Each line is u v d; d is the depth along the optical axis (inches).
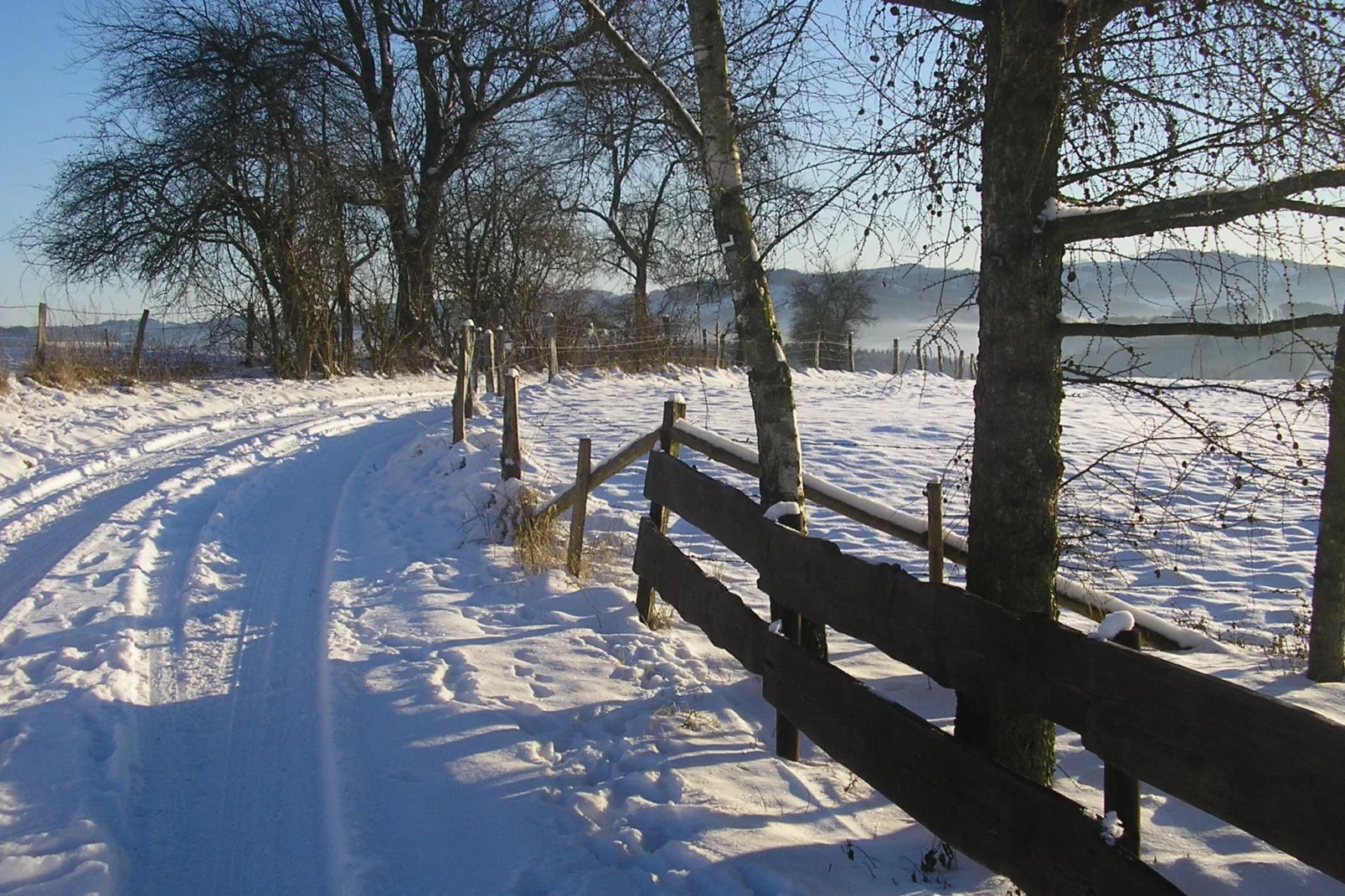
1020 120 139.0
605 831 152.8
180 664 225.3
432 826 153.3
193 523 361.4
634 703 203.8
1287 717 90.5
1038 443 144.7
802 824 153.0
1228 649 205.6
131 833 155.3
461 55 262.2
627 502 420.2
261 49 945.5
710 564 327.3
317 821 160.2
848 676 156.8
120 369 765.9
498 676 216.7
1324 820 86.1
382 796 163.5
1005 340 144.2
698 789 162.4
